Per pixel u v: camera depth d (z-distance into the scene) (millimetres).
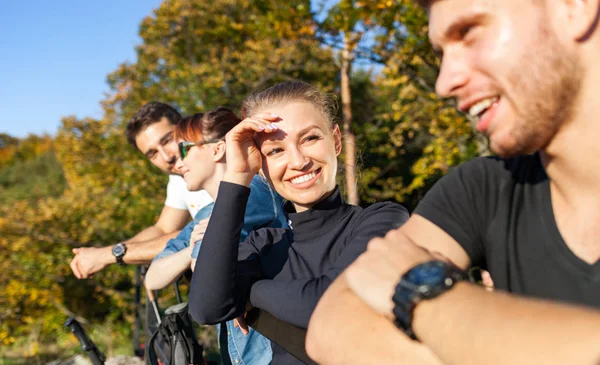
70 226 9688
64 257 9438
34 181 23641
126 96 11406
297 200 1589
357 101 12742
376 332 799
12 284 9195
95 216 9844
